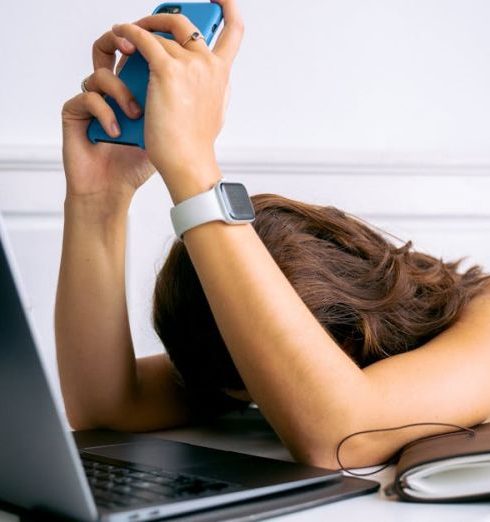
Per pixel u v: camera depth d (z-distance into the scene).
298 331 0.87
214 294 0.88
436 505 0.76
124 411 1.20
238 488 0.75
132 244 1.97
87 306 1.17
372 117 2.17
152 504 0.68
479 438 0.86
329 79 2.13
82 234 1.15
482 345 1.02
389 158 2.12
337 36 2.13
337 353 0.89
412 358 0.97
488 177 2.20
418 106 2.20
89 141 1.11
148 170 1.15
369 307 1.07
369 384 0.90
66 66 1.95
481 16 2.23
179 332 1.14
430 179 2.16
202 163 0.90
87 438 1.06
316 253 1.09
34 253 1.91
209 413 1.28
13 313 0.60
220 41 0.99
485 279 1.27
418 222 2.16
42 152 1.89
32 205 1.90
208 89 0.92
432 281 1.17
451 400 0.95
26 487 0.70
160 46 0.90
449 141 2.22
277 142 2.10
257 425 1.27
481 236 2.20
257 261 0.89
